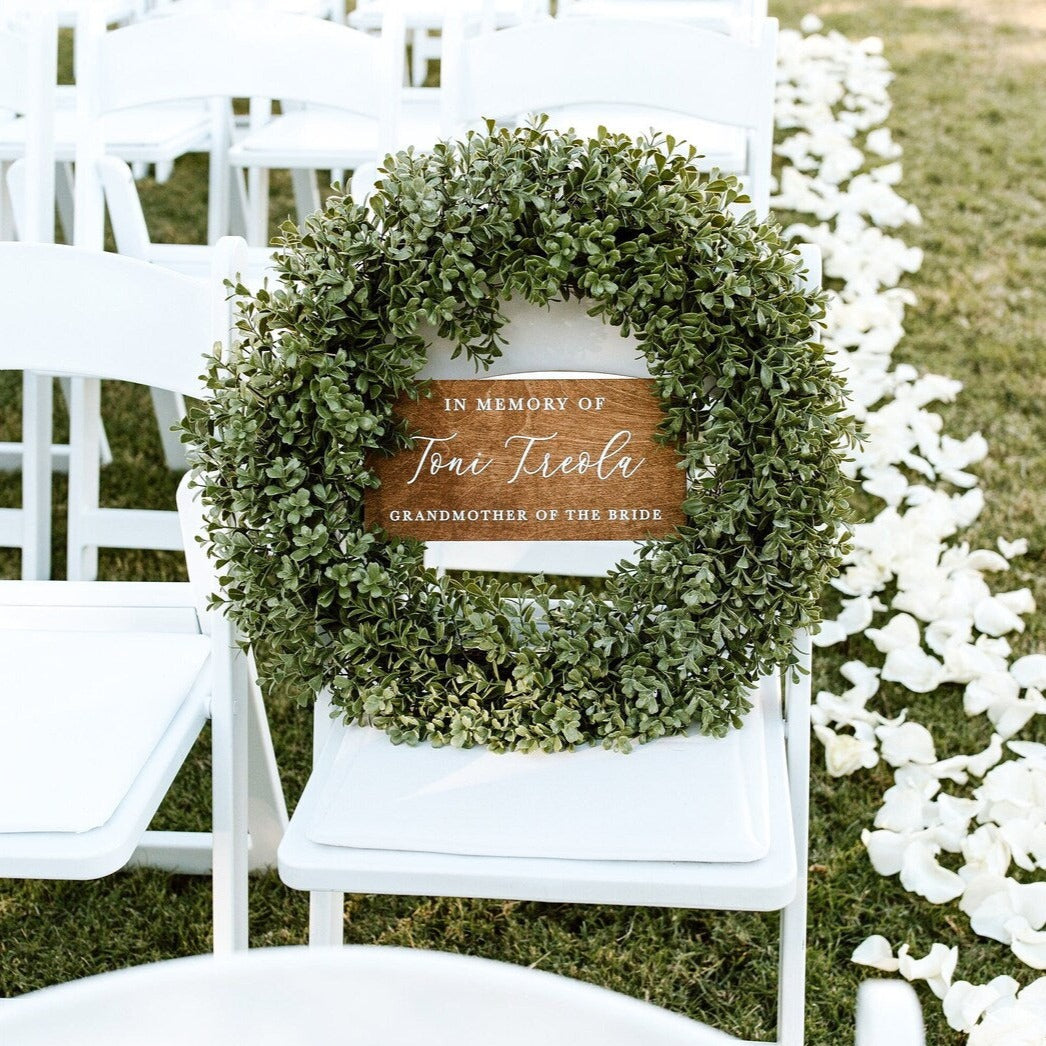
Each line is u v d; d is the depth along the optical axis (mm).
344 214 1393
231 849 1560
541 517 1478
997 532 2832
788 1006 1464
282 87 2062
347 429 1383
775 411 1367
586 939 1899
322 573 1434
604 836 1290
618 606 1434
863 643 2521
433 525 1482
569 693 1434
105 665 1584
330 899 1556
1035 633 2529
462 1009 641
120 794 1343
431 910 1966
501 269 1383
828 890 1946
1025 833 1981
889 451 2998
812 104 4957
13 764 1382
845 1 6699
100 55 2146
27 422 2445
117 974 646
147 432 3271
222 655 1513
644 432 1448
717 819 1312
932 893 1894
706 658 1426
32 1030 627
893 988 736
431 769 1397
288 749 2299
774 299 1370
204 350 1575
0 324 1618
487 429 1457
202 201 4492
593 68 1939
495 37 1944
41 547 2506
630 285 1384
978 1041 1648
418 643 1438
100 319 1604
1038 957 1783
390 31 1998
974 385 3375
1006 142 4855
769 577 1396
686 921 1928
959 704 2350
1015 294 3814
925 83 5441
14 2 3139
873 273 3783
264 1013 646
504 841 1286
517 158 1372
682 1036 616
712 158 2348
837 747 2160
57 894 2010
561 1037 633
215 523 1429
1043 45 5945
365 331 1409
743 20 2635
